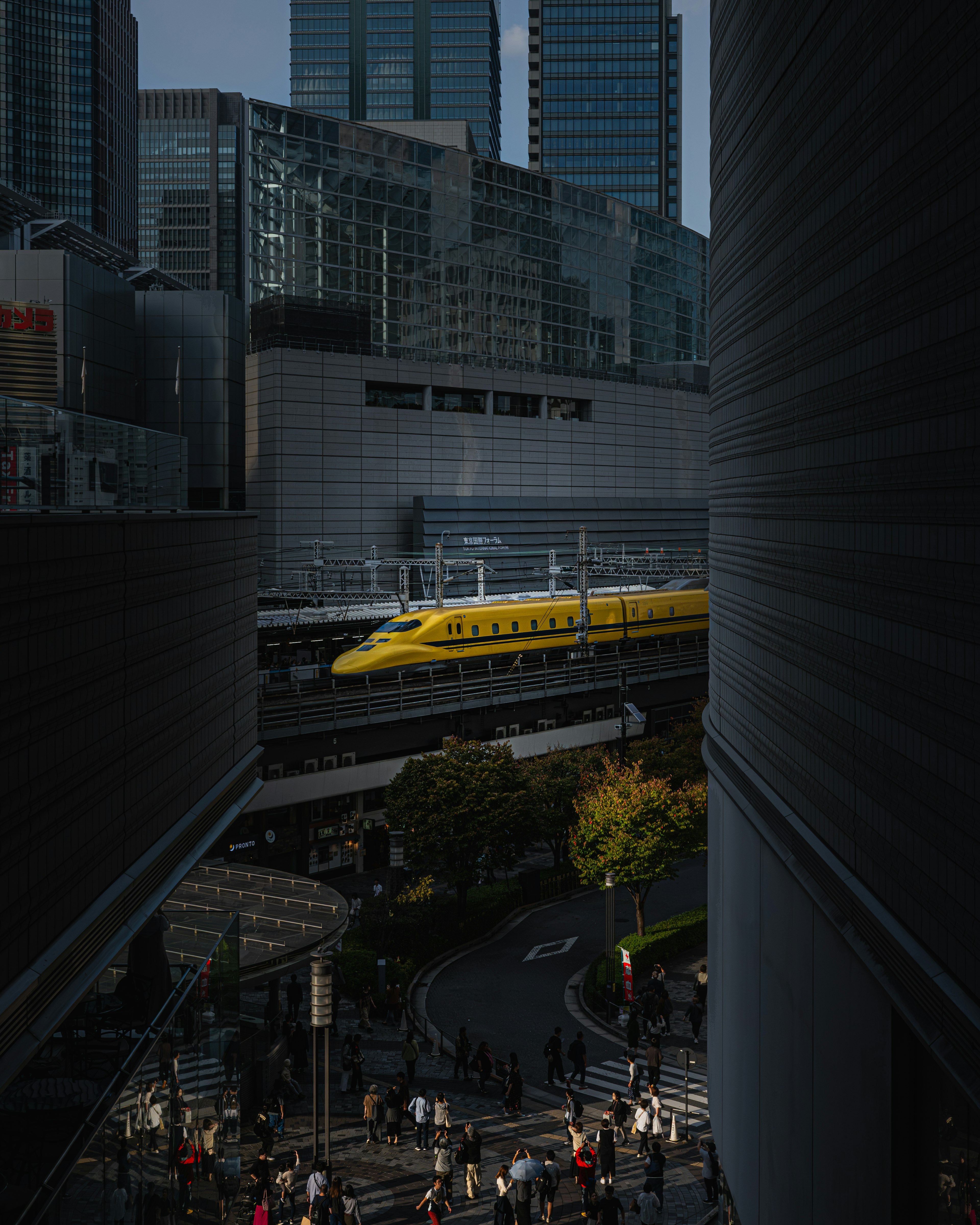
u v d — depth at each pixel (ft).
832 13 43.42
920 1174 38.29
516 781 145.18
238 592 69.56
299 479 295.89
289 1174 76.07
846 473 42.34
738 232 63.00
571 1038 112.37
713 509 74.33
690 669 237.45
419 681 197.16
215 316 255.09
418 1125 86.99
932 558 33.73
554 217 379.14
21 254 208.13
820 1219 45.91
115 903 44.27
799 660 49.37
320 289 317.42
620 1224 71.82
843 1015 42.93
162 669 52.80
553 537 353.31
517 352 367.66
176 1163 60.54
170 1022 58.65
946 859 32.65
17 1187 42.98
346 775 164.25
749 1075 58.70
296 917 105.70
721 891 67.92
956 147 31.42
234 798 66.69
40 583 37.45
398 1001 114.01
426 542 312.71
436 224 342.44
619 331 408.46
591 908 155.02
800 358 48.96
